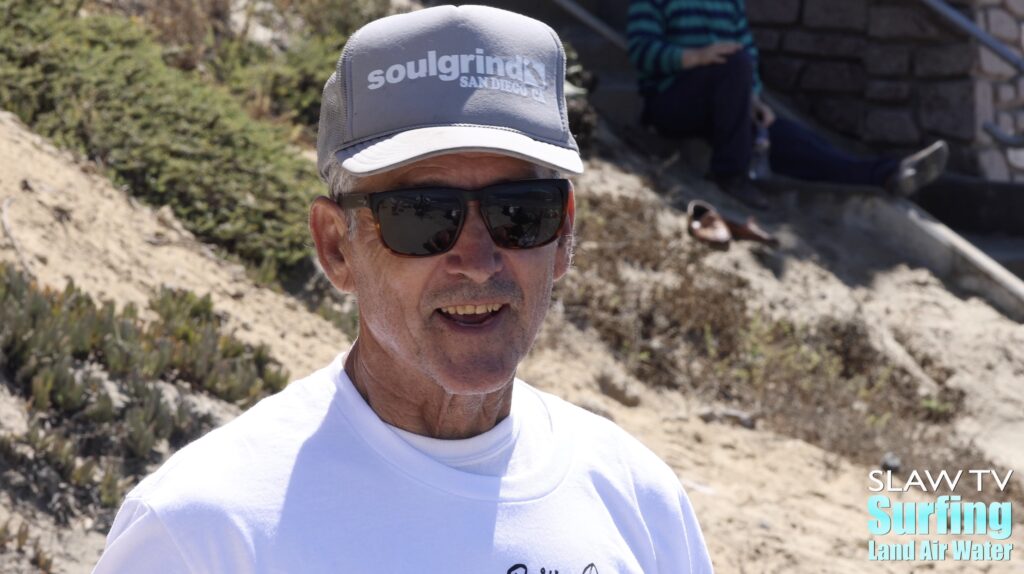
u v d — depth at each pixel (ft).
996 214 31.89
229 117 21.97
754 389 22.24
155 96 20.99
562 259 5.94
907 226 28.55
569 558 5.28
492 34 5.19
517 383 5.99
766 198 29.04
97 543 11.93
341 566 4.90
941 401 24.29
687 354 22.57
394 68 5.12
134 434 13.09
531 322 5.47
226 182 19.95
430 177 5.22
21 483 11.98
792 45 34.55
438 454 5.31
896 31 33.01
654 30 28.91
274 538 4.87
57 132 18.93
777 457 19.93
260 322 17.56
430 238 5.17
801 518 17.74
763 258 26.63
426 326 5.29
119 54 21.68
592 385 20.48
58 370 13.16
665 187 28.02
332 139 5.31
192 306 16.47
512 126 5.10
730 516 17.13
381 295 5.35
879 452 20.99
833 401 22.52
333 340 18.29
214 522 4.84
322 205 5.64
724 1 28.99
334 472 5.09
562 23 34.01
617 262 23.90
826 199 29.07
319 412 5.31
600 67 33.01
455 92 5.08
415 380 5.36
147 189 19.34
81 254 16.48
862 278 27.32
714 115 28.60
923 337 25.82
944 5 31.65
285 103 24.93
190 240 18.71
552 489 5.43
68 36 21.45
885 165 28.66
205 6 26.63
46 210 16.75
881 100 33.50
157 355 14.37
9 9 20.68
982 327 26.53
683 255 25.38
